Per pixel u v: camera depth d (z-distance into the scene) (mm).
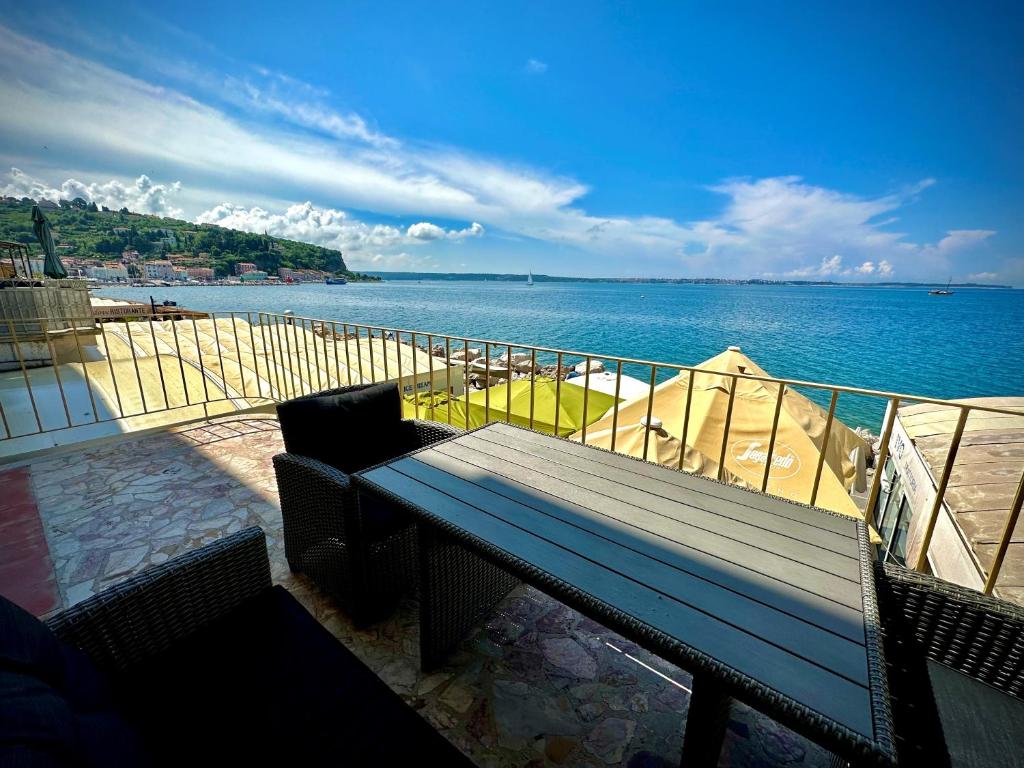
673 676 1615
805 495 5141
